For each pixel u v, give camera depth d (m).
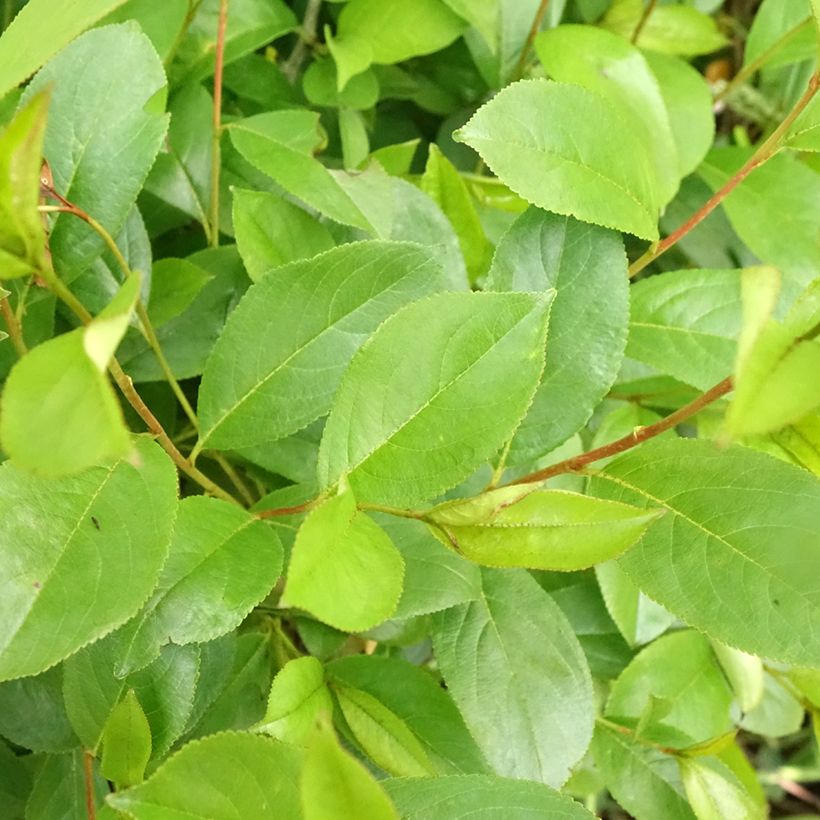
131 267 0.21
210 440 0.18
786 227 0.28
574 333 0.19
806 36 0.31
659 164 0.25
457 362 0.16
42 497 0.15
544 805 0.16
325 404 0.19
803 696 0.26
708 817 0.21
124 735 0.17
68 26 0.15
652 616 0.24
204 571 0.17
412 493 0.16
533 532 0.15
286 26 0.27
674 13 0.31
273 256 0.22
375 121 0.32
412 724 0.21
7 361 0.20
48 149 0.17
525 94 0.18
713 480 0.18
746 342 0.10
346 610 0.14
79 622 0.14
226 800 0.14
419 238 0.22
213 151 0.24
